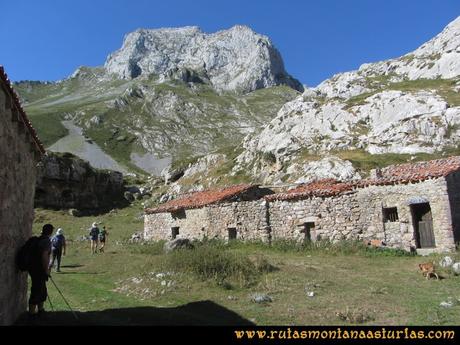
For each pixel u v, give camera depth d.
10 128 8.39
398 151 47.16
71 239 34.34
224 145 159.50
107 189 61.41
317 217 22.94
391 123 52.06
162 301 12.26
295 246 21.98
